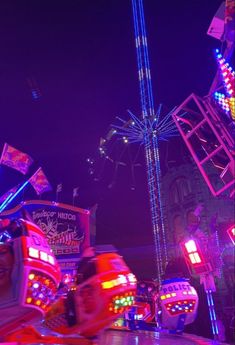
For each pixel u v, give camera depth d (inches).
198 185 1358.3
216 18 310.2
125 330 335.9
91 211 783.7
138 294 366.3
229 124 312.0
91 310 182.2
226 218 1270.9
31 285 149.9
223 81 304.7
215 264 358.0
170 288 295.4
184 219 1395.2
